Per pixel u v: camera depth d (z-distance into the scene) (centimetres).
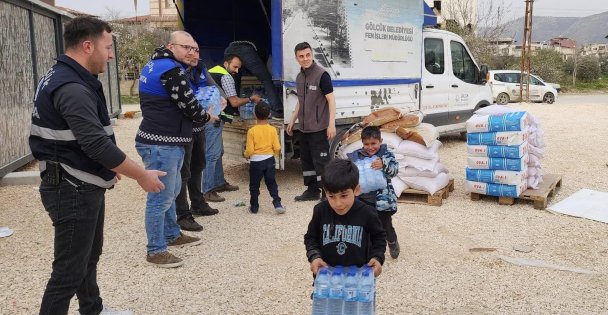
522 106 2122
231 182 782
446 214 608
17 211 629
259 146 605
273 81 700
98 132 278
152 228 454
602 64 4575
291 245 511
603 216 587
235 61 695
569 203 636
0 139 763
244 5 884
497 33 3638
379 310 378
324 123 635
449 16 3631
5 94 787
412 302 391
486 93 1104
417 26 852
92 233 300
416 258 477
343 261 273
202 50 851
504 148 620
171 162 446
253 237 535
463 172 840
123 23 3116
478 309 380
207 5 843
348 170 259
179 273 446
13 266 461
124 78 2808
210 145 662
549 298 396
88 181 291
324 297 252
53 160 284
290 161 935
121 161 285
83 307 341
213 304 390
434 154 661
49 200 289
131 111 1781
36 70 932
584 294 402
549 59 4175
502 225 568
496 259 473
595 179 780
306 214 613
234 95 671
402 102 841
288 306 386
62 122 282
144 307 385
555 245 507
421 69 878
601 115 1697
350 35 744
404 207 636
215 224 577
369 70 776
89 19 290
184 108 434
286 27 677
